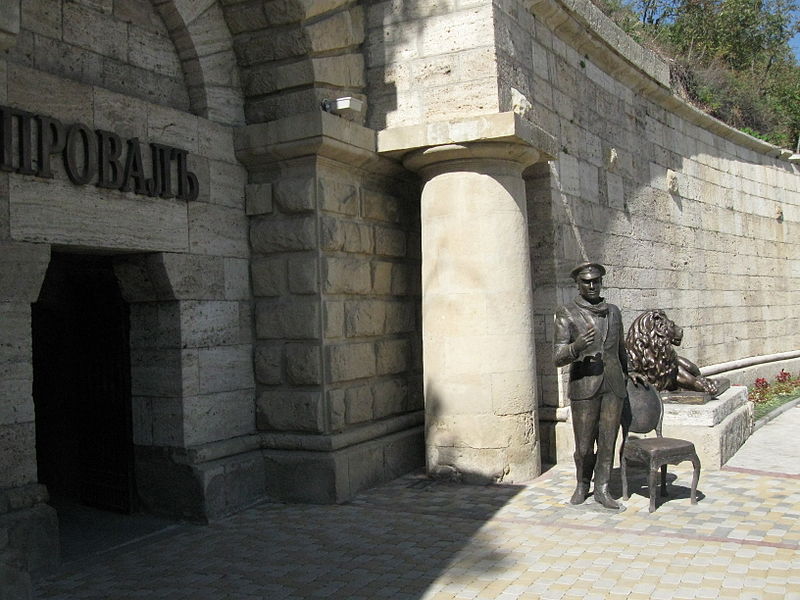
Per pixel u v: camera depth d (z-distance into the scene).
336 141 8.31
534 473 9.01
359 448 8.57
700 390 10.20
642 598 5.25
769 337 20.16
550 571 5.85
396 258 9.79
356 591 5.59
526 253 9.14
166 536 7.21
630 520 7.18
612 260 12.39
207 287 8.01
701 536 6.62
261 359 8.52
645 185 14.05
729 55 30.16
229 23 8.53
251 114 8.73
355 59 9.20
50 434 9.18
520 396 8.91
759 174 20.34
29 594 5.43
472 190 8.88
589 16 11.36
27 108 6.29
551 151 9.48
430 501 8.09
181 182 7.68
